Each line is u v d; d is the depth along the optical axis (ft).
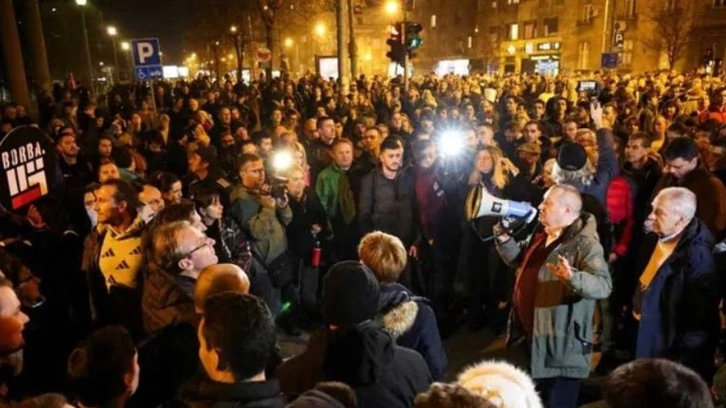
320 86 67.31
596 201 15.11
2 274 9.80
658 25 136.05
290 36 185.98
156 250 9.67
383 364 7.34
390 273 9.53
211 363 6.44
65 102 45.06
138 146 28.02
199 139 26.27
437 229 18.45
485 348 17.16
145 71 36.50
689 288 11.07
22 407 5.21
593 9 150.61
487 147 17.99
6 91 76.69
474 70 192.03
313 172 22.86
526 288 12.00
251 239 15.70
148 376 8.23
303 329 18.39
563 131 23.36
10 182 12.80
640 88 59.41
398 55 46.50
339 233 19.33
